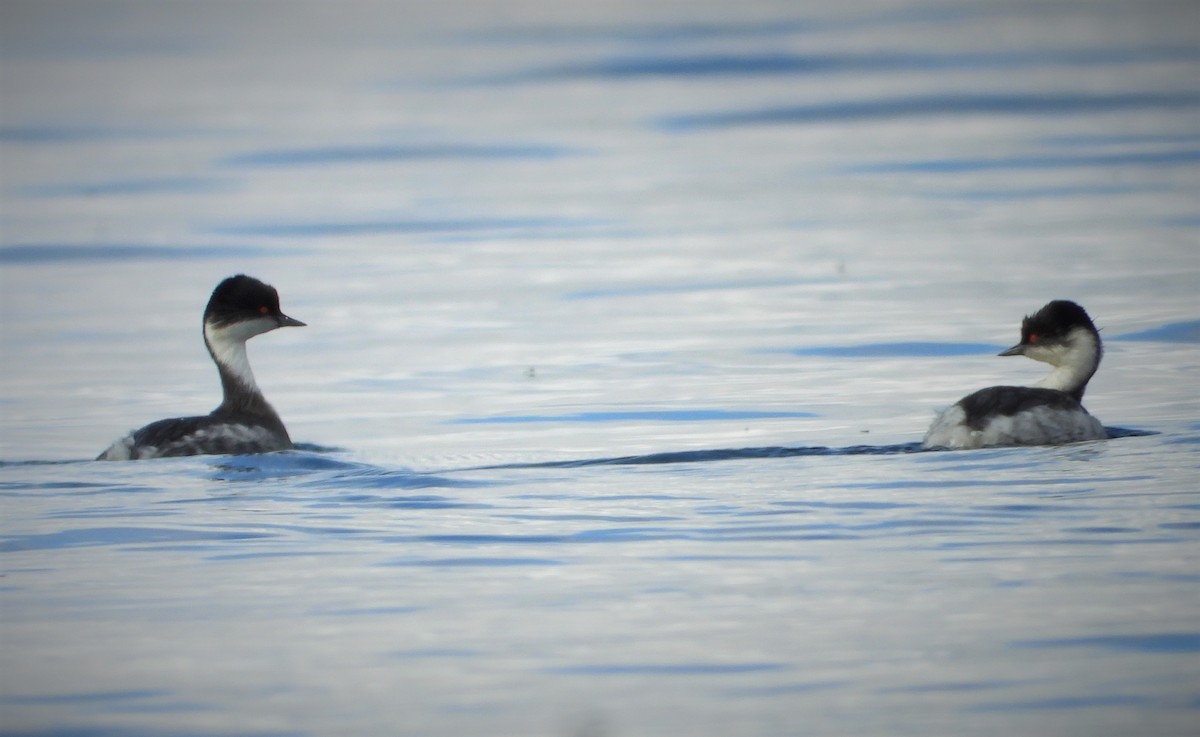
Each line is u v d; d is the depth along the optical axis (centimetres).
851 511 1263
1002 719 845
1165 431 1580
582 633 987
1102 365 1934
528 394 1931
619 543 1194
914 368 1988
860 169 3725
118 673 935
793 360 2059
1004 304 2316
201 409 1927
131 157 4359
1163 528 1177
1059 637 955
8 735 848
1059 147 3828
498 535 1228
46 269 2905
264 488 1435
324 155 4312
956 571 1088
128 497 1409
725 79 5369
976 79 5016
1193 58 5238
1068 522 1202
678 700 877
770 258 2786
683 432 1694
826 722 845
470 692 895
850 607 1020
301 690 903
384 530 1256
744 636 973
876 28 6400
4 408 1928
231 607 1055
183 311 2527
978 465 1420
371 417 1850
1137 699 865
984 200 3234
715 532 1216
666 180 3728
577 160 4091
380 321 2419
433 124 4784
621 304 2475
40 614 1048
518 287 2641
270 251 3058
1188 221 2875
